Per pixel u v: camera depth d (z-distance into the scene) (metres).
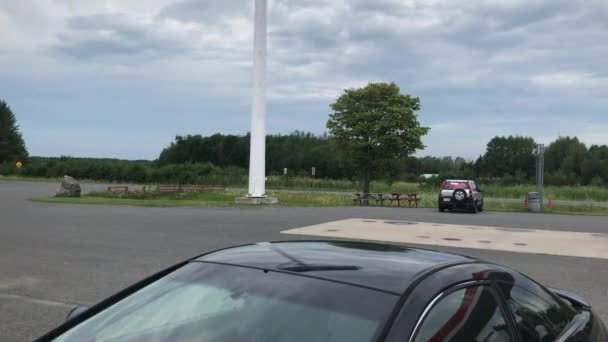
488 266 3.14
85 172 79.94
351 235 15.63
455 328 2.48
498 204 35.34
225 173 73.25
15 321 6.68
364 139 37.25
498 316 2.81
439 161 115.50
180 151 103.00
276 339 2.32
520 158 96.25
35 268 10.10
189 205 27.56
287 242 3.44
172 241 13.91
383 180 59.31
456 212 28.53
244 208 26.72
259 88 30.16
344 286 2.55
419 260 2.95
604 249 13.60
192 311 2.61
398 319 2.30
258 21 29.95
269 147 98.06
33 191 43.16
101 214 21.83
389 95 37.28
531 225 20.25
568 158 89.69
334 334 2.29
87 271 9.84
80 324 2.72
